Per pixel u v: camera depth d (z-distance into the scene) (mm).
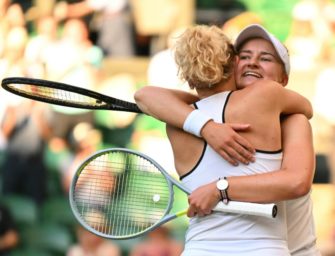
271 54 9656
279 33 24516
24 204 23141
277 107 9141
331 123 23438
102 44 24312
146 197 10352
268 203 8766
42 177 23141
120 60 24125
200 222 9016
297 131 9211
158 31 24516
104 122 23359
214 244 8883
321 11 24453
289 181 8758
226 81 9359
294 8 24531
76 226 22969
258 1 24812
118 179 10656
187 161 9180
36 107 23219
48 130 23250
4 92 23250
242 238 8820
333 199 22844
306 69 23969
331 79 23766
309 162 8961
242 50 9742
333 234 22500
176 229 21656
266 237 8836
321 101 23625
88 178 10953
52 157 23234
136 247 21766
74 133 23250
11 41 23984
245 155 8875
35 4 24328
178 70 9281
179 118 9109
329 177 23062
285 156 9023
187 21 24734
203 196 8844
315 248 9852
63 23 24250
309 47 24266
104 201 10539
